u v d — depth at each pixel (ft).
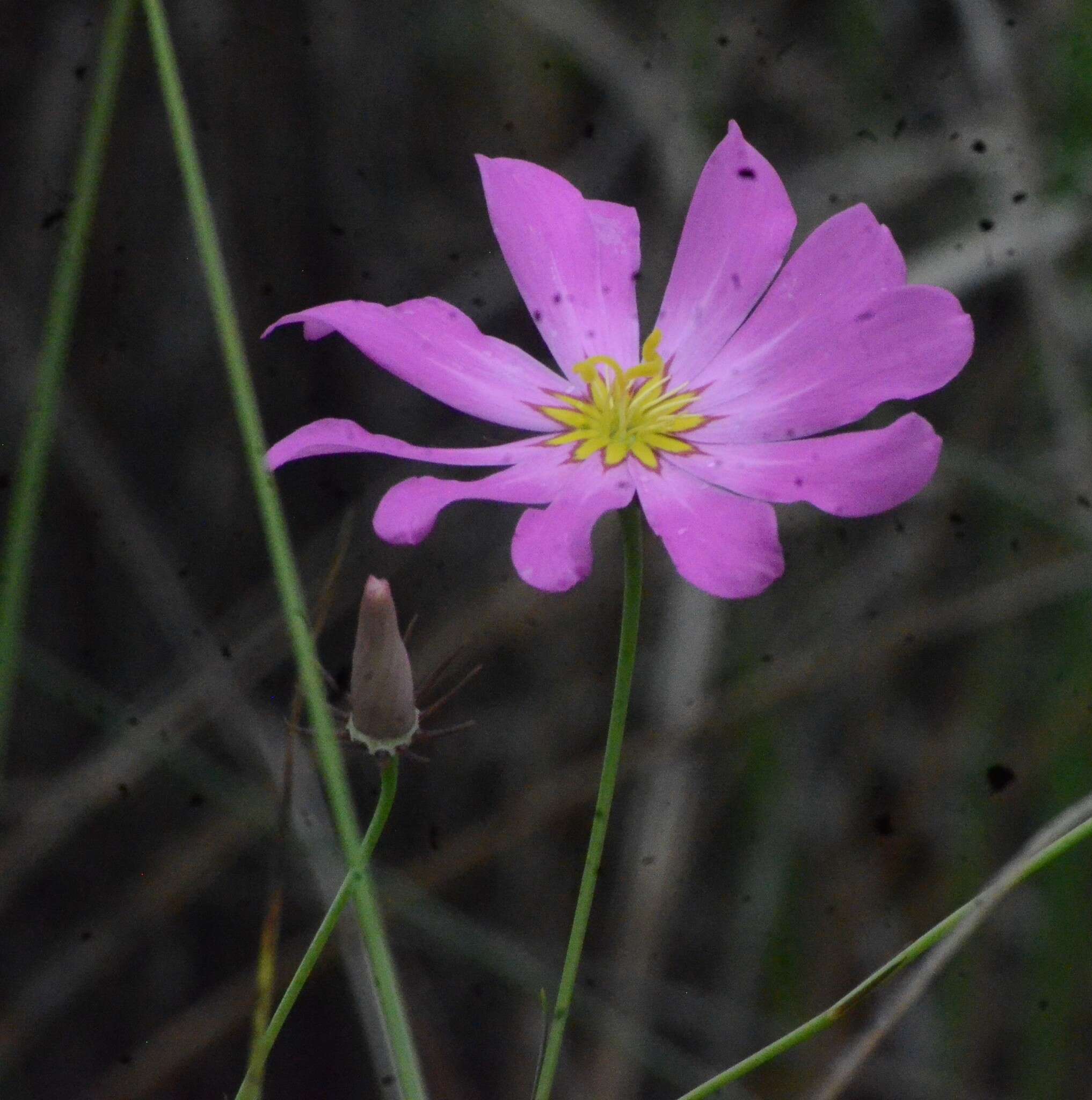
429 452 2.26
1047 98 2.91
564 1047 3.10
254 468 2.25
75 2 2.90
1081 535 2.68
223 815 2.85
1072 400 2.73
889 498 2.23
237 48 2.97
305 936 3.01
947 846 2.96
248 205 3.04
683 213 3.00
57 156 2.91
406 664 2.24
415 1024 3.05
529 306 2.32
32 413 2.35
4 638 2.30
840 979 2.92
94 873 3.04
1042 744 2.81
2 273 2.95
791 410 2.27
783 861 2.90
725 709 2.74
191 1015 2.89
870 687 2.99
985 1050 2.88
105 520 2.94
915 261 2.89
